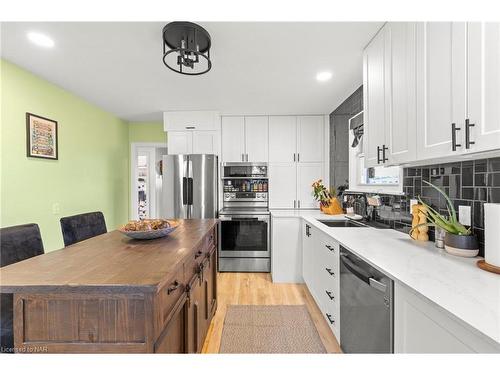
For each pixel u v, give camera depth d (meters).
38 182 2.58
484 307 0.74
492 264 1.05
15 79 2.29
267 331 2.10
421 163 1.54
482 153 1.03
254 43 1.90
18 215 2.35
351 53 2.05
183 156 3.52
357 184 2.91
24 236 1.45
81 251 1.29
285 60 2.17
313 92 2.94
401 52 1.46
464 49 1.00
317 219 2.77
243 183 3.91
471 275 1.00
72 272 0.97
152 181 4.86
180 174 3.52
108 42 1.90
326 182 3.83
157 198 4.86
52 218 2.77
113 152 4.02
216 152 3.71
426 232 1.64
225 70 2.37
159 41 1.88
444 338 0.77
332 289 1.89
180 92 2.96
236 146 3.89
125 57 2.13
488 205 1.06
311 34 1.78
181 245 1.42
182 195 3.52
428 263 1.17
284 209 3.86
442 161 1.39
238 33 1.76
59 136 2.86
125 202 4.39
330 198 3.30
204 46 1.84
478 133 0.95
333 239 1.85
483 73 0.92
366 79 1.93
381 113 1.71
